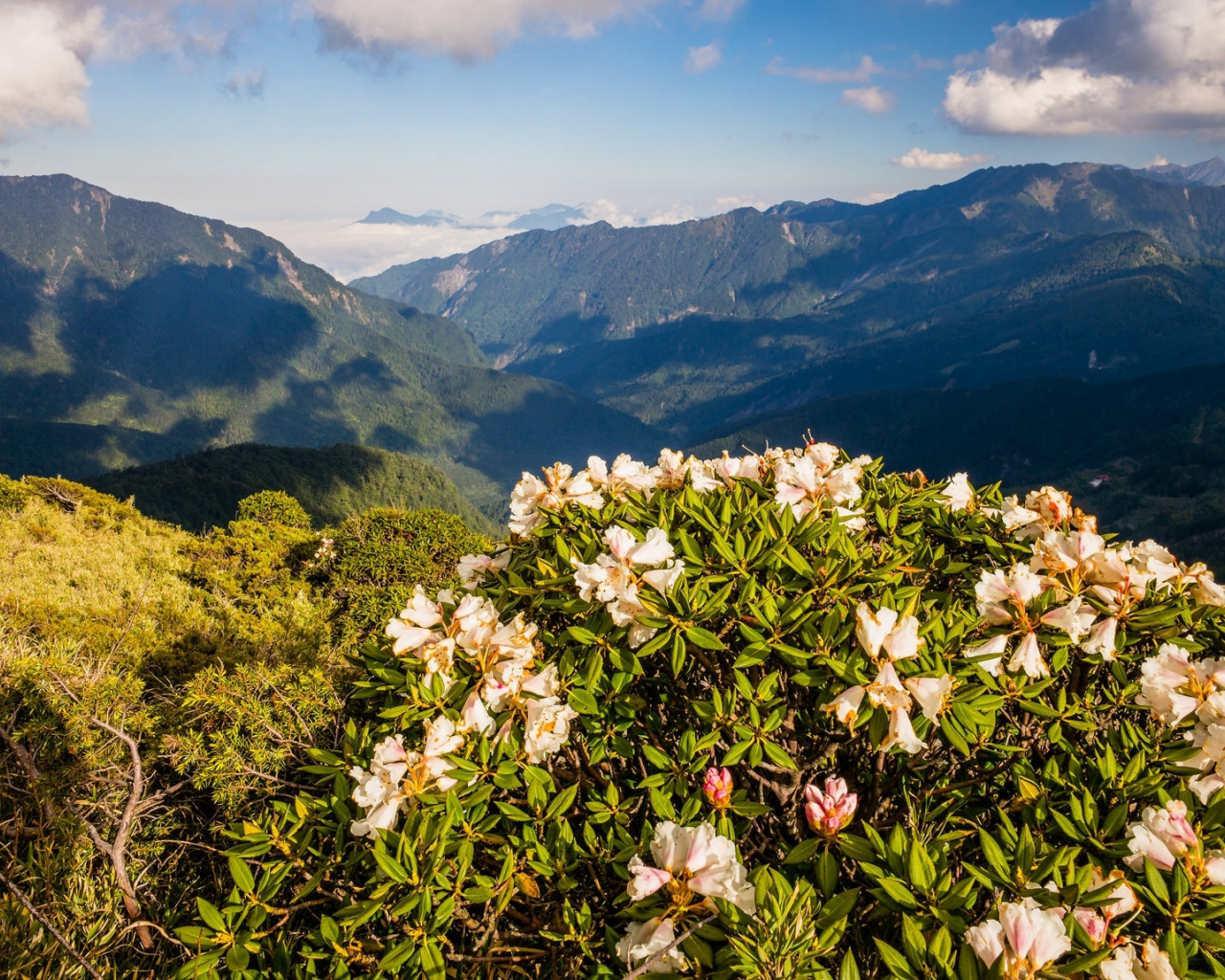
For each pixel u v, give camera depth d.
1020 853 1.23
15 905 1.78
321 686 2.88
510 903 1.54
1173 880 1.20
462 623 1.62
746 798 1.58
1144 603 1.67
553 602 1.69
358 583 8.71
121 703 2.72
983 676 1.48
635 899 1.14
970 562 2.08
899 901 1.19
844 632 1.46
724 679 1.74
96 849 2.19
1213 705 1.47
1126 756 1.58
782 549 1.71
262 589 7.71
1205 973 1.11
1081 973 1.07
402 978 1.31
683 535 1.76
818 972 1.07
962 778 1.69
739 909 1.15
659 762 1.54
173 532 11.27
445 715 1.54
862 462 2.47
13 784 2.39
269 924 1.50
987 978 1.03
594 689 1.61
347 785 1.62
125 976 1.86
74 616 4.18
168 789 2.53
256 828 1.57
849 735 1.58
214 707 2.72
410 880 1.34
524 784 1.59
